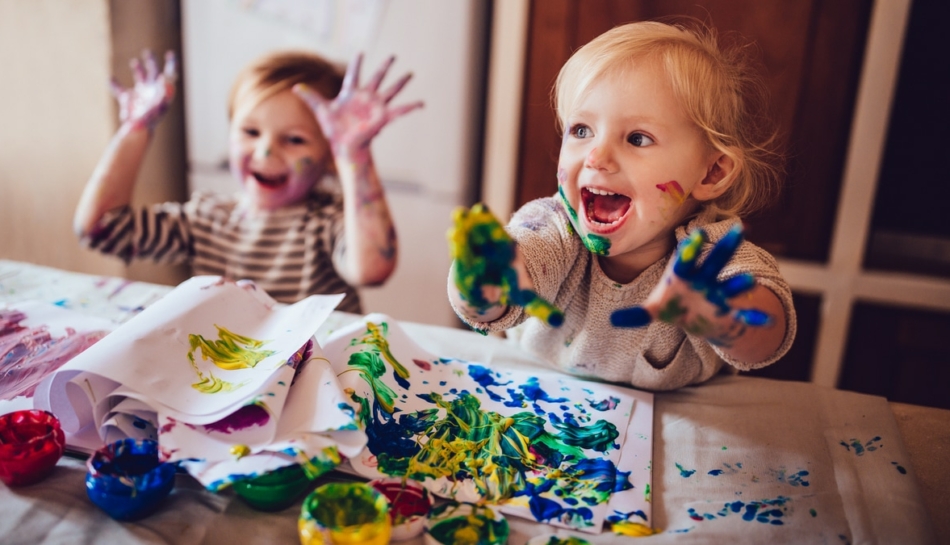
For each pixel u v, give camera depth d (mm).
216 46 1701
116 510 571
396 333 846
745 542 587
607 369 823
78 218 1364
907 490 657
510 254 552
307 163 1363
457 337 924
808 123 1562
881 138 1525
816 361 1706
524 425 718
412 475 635
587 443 704
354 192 1264
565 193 722
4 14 1693
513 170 1718
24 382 705
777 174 1014
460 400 754
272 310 791
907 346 1659
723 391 822
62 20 1667
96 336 787
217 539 570
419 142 1676
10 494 600
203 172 1793
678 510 628
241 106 1355
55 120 1742
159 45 1785
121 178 1357
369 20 1614
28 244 1862
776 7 1510
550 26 1618
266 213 1412
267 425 616
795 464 694
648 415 765
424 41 1607
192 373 658
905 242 1739
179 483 628
